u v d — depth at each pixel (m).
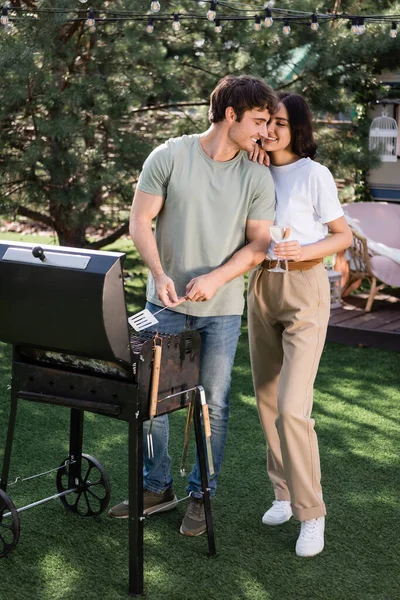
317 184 3.49
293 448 3.43
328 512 3.89
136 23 7.62
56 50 7.47
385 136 8.30
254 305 3.65
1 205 7.78
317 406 5.45
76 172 7.63
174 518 3.83
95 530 3.70
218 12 7.86
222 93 3.34
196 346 3.38
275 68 7.97
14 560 3.43
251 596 3.19
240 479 4.26
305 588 3.25
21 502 3.95
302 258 3.42
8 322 3.20
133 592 3.18
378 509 3.93
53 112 7.49
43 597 3.16
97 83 7.42
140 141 7.82
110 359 3.04
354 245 7.59
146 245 3.46
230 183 3.44
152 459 3.78
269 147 3.51
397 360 6.50
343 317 7.36
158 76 7.85
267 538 3.65
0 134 7.75
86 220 7.84
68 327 3.03
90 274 2.92
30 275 3.05
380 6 8.40
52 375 3.31
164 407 3.27
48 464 4.41
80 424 3.75
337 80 8.08
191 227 3.46
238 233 3.52
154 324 3.26
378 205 8.36
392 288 8.65
